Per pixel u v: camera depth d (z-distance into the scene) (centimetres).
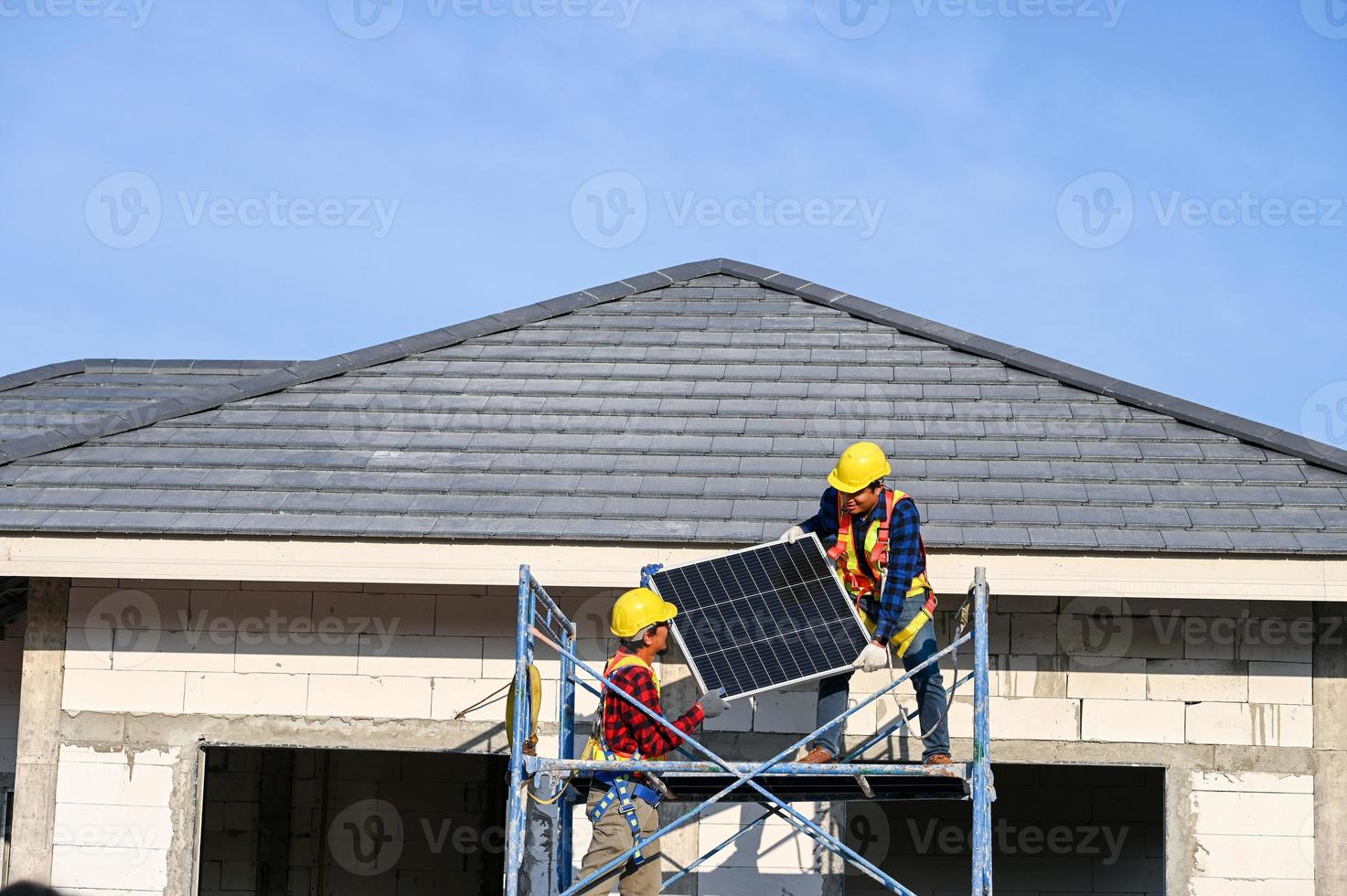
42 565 1225
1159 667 1231
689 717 977
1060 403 1413
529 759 980
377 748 1278
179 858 1276
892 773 944
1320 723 1211
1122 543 1155
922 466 1283
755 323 1595
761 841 1233
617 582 1191
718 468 1298
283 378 1480
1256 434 1323
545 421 1390
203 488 1285
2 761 1697
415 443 1358
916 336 1564
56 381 1956
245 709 1292
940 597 1246
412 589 1305
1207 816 1207
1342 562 1139
